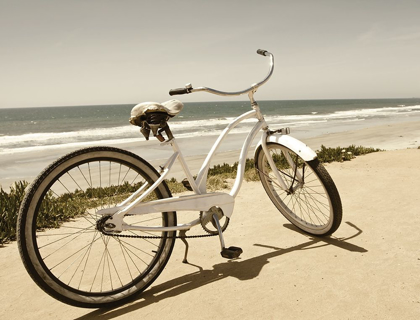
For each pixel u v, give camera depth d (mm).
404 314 1840
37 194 1859
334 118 48781
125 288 2164
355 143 19484
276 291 2148
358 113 64312
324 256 2598
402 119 42906
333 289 2127
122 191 5328
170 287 2297
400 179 4930
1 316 2039
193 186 2502
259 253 2750
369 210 3629
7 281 2469
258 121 3105
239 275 2395
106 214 2117
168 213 2395
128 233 3287
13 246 3125
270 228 3314
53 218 3760
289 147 2861
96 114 124188
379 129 27750
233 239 3084
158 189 2352
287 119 48000
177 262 2676
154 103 2242
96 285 2359
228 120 54969
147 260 2748
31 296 2266
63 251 2959
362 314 1861
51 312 2074
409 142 19156
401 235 2910
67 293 1938
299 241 2945
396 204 3771
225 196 2605
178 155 2428
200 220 2494
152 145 21766
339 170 5953
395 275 2248
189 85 2627
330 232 2873
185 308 2031
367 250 2654
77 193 5250
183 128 37125
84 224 3693
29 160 17625
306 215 3666
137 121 2295
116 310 2064
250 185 5148
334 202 2682
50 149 22141
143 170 2277
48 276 1879
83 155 2018
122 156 2180
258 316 1904
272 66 3133
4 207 3691
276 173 3121
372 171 5688
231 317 1913
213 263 2627
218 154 16719
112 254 2885
